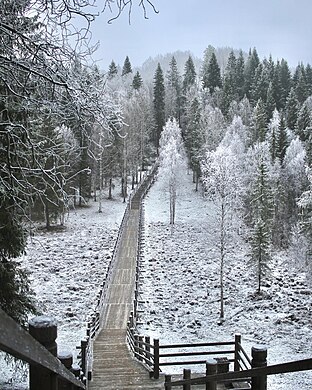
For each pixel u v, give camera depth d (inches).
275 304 1046.4
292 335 856.9
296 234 1416.1
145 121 3063.5
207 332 868.0
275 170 1966.0
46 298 995.9
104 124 222.1
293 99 3026.6
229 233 1074.7
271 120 2903.5
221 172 1072.2
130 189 2583.7
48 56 194.2
